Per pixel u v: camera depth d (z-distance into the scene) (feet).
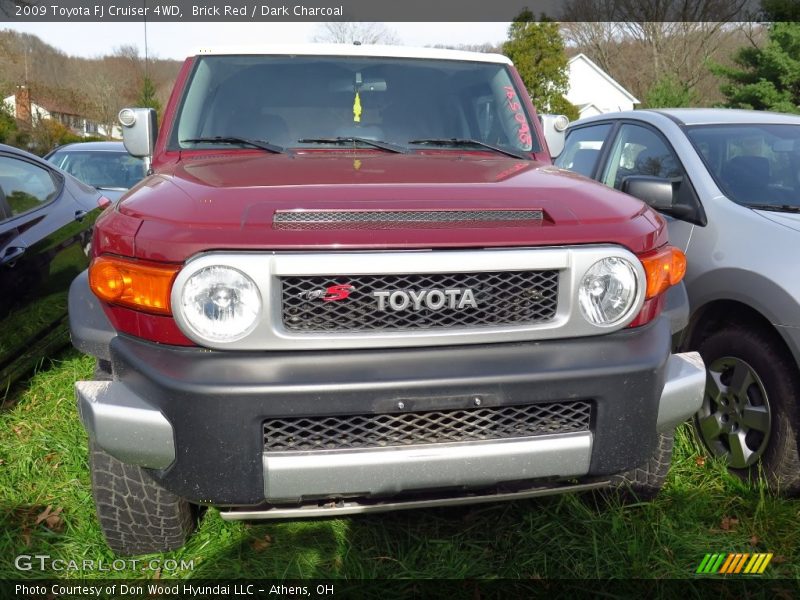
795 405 9.12
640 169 13.29
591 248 6.92
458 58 11.64
